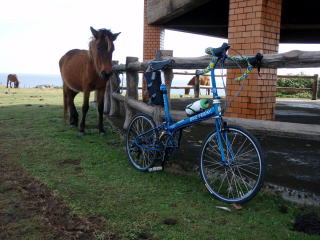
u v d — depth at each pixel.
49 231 2.50
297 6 9.73
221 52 3.08
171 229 2.58
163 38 11.10
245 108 5.56
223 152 3.14
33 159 4.41
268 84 5.60
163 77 4.20
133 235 2.46
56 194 3.20
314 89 12.95
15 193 3.21
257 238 2.46
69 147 5.06
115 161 4.40
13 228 2.53
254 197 3.19
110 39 5.30
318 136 2.87
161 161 3.95
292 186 3.14
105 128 6.68
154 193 3.30
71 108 6.84
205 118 3.29
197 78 13.31
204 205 3.03
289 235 2.49
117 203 3.04
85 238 2.41
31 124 7.07
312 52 2.96
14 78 25.28
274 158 4.10
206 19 10.60
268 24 5.51
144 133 4.05
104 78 5.37
